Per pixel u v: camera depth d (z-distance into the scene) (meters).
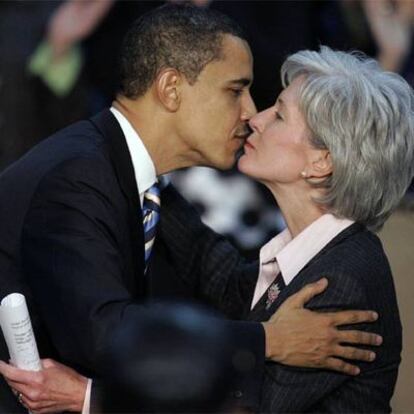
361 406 8.16
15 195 8.68
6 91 15.27
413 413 10.45
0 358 8.84
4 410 8.96
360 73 8.38
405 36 14.91
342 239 8.39
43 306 8.42
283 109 8.55
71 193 8.48
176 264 9.88
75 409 8.37
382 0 14.80
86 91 15.24
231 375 5.30
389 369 8.34
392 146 8.28
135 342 5.27
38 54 15.25
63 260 8.28
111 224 8.53
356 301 8.08
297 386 7.96
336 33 14.68
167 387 5.14
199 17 9.07
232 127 9.12
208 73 8.99
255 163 8.61
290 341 7.89
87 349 8.06
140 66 9.01
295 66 8.56
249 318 8.68
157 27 9.03
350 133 8.23
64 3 15.19
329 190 8.44
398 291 11.03
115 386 5.22
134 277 8.86
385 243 11.45
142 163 8.98
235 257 9.76
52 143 8.91
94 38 15.03
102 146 8.80
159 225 9.82
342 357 8.01
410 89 8.44
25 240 8.52
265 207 14.34
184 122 9.04
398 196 8.45
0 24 15.37
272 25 13.82
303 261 8.47
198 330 5.38
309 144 8.41
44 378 8.30
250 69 9.19
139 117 9.03
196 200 14.34
